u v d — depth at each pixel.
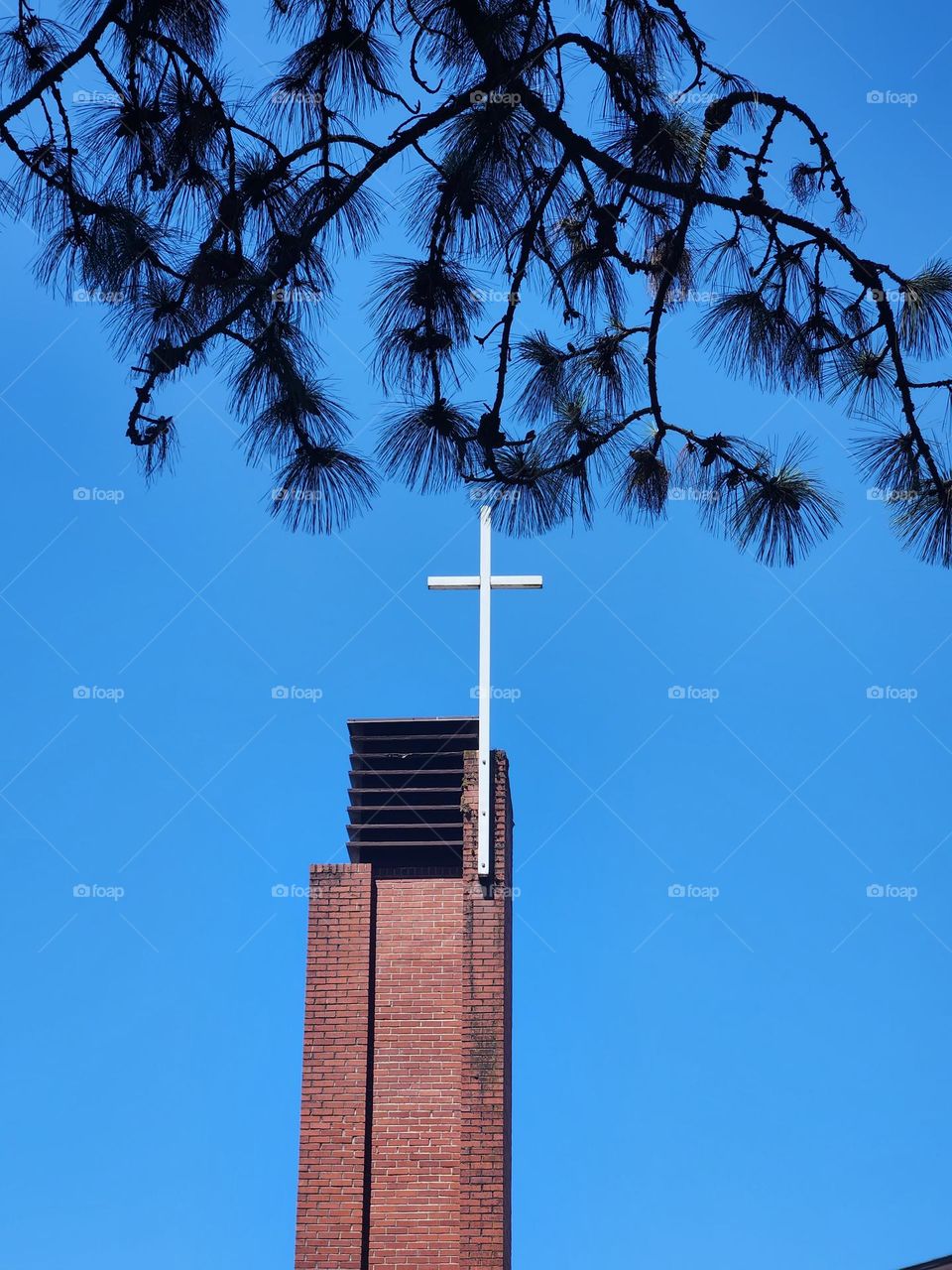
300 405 8.31
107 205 8.03
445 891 28.72
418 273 8.50
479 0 8.04
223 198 8.15
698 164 8.23
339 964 27.89
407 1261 26.05
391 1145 26.86
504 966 27.81
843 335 8.61
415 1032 27.62
